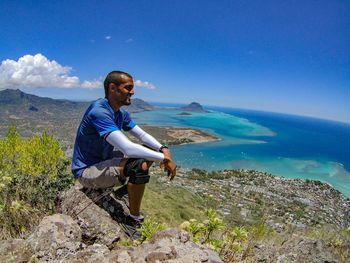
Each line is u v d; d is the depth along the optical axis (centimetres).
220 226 385
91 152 441
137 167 398
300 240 537
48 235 320
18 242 308
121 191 457
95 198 439
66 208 434
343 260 500
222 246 390
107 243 375
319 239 547
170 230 322
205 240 386
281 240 542
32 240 312
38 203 525
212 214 396
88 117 417
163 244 298
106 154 446
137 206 422
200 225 387
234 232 404
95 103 421
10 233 405
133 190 410
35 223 442
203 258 279
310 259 476
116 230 396
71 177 709
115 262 278
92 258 288
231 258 380
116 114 441
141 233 380
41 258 298
